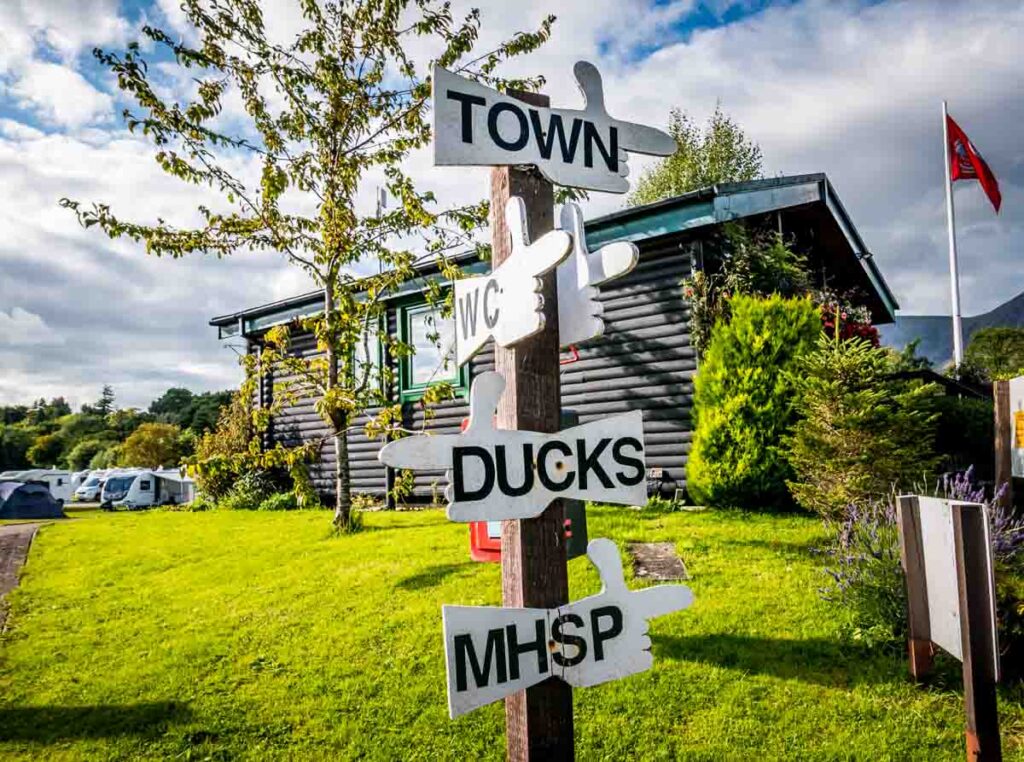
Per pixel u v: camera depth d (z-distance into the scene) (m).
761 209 9.08
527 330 2.12
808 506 6.76
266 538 8.97
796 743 3.41
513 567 2.30
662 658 4.28
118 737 3.89
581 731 3.60
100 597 6.83
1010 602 3.83
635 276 9.87
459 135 2.28
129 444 50.00
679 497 9.06
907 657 4.11
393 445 2.08
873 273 13.67
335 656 4.71
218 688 4.40
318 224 8.54
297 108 8.27
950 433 8.89
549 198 2.49
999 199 16.11
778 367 7.74
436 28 8.41
